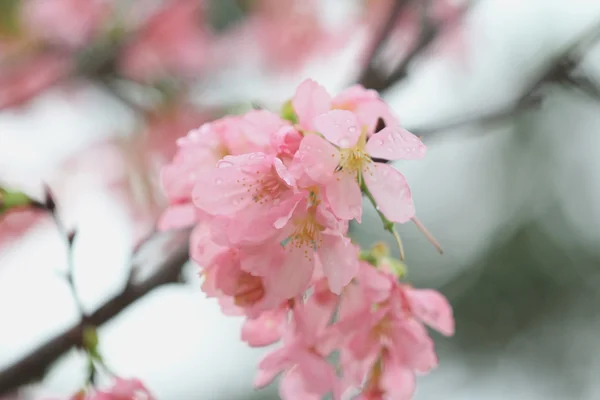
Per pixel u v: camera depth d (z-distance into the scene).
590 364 1.00
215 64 0.89
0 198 0.54
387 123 0.50
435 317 0.52
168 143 0.80
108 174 0.79
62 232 0.55
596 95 0.58
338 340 0.52
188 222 0.52
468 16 0.71
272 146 0.50
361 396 0.54
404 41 0.64
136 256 0.56
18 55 0.85
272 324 0.52
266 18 0.90
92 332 0.55
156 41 0.86
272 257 0.50
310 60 0.90
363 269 0.52
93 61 0.84
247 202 0.49
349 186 0.49
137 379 0.54
